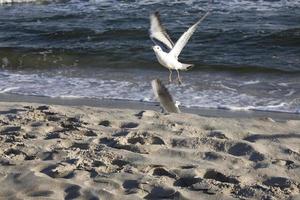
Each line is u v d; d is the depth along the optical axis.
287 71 14.71
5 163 6.50
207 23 22.02
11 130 7.86
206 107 11.30
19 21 24.56
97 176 6.13
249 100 11.79
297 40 18.61
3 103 9.89
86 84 13.77
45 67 16.59
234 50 18.02
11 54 17.91
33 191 5.82
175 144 7.17
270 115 10.66
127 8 26.22
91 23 23.23
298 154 6.79
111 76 14.77
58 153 6.76
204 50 18.02
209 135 7.58
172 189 5.76
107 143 7.27
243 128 7.95
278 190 5.72
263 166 6.39
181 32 20.98
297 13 23.30
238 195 5.68
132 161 6.52
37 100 12.20
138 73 15.12
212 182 5.89
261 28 20.41
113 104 11.67
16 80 14.57
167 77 14.40
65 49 18.58
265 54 17.31
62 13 26.16
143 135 7.44
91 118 8.50
